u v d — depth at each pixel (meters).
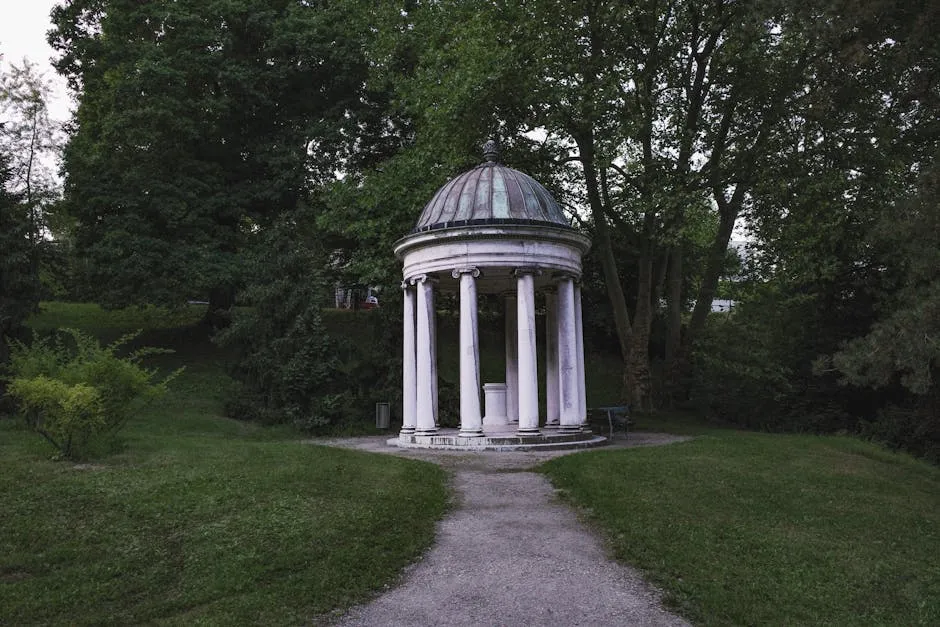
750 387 29.91
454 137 25.28
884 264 28.11
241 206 34.84
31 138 33.84
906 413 26.75
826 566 9.04
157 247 30.97
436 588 8.10
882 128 24.31
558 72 25.05
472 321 19.03
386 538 9.55
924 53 18.22
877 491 13.23
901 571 9.06
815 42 18.19
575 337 20.47
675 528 10.11
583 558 9.08
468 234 18.88
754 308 30.39
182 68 33.25
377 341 29.14
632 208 25.52
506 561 8.95
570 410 19.84
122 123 31.02
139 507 10.35
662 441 20.95
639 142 28.52
